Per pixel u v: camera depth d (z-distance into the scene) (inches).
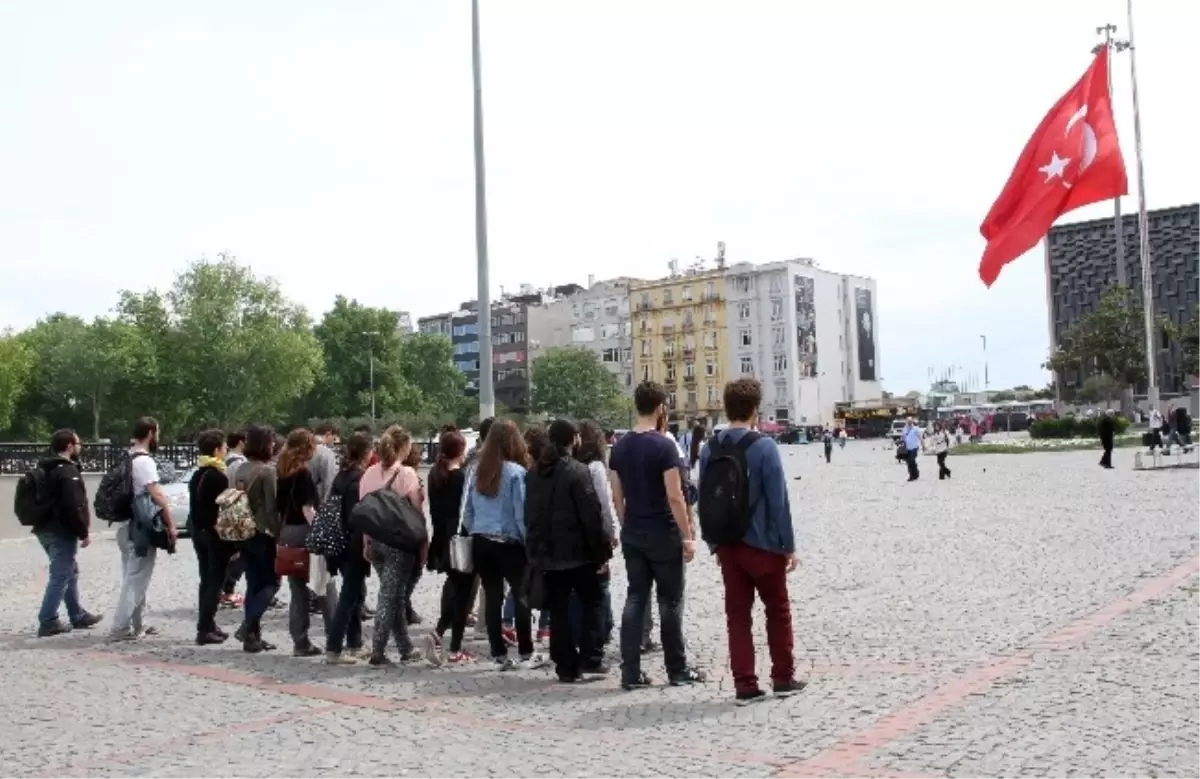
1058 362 3009.4
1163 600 404.2
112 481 436.1
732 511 289.1
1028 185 916.0
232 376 3806.6
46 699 332.8
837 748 242.7
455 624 372.2
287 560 382.6
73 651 417.1
